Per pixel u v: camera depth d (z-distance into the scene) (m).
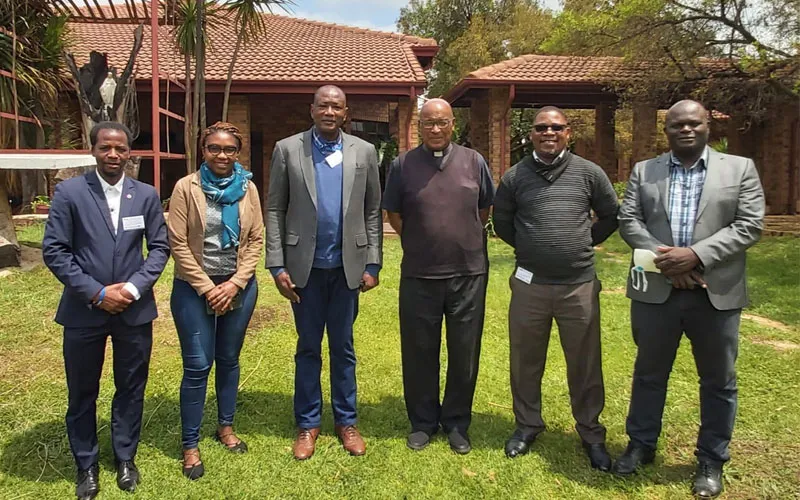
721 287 2.97
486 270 3.56
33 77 9.16
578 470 3.35
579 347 3.39
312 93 12.78
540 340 3.49
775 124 14.79
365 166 3.44
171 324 5.71
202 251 3.22
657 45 11.65
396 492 3.14
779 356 5.07
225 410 3.54
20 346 5.04
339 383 3.56
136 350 3.11
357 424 3.88
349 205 3.37
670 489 3.15
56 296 6.45
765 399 4.22
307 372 3.52
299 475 3.28
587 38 12.22
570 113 22.73
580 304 3.35
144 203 3.11
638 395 3.29
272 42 15.46
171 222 3.19
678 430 3.76
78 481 3.13
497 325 6.02
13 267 7.52
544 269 3.37
